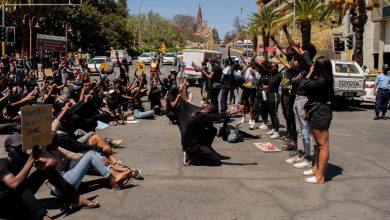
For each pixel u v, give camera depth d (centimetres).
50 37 3919
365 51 3872
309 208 542
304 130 738
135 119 1358
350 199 577
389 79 1444
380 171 723
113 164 695
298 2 3397
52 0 4269
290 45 827
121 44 6875
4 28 2555
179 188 620
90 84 1171
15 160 491
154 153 845
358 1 2334
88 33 5922
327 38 4638
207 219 505
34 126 477
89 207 544
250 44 7475
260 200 570
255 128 1164
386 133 1138
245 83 1249
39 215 478
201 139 743
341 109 1842
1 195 475
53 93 925
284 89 863
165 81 1645
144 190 611
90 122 823
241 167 738
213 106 746
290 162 769
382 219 509
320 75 620
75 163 581
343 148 924
